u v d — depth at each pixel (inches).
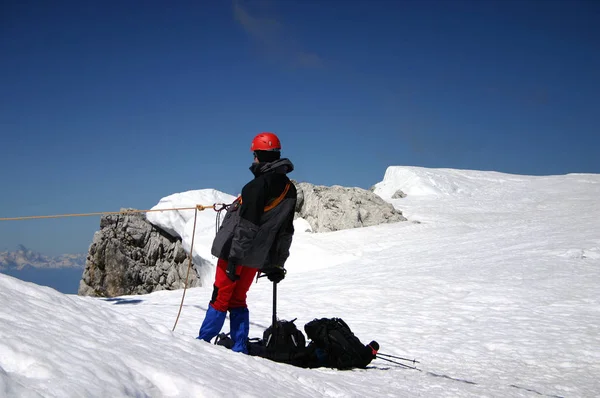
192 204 1135.6
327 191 1211.2
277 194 209.5
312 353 241.6
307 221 1185.4
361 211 1149.7
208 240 1010.7
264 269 222.8
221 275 212.1
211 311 212.7
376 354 261.1
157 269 1100.5
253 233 202.8
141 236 1117.1
